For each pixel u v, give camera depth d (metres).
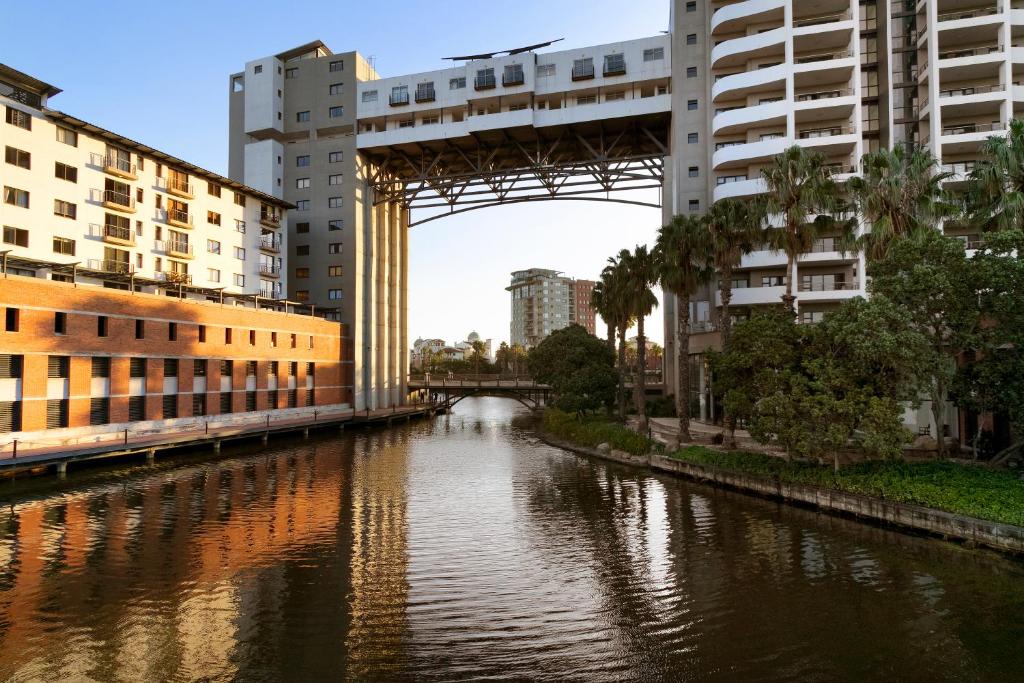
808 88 47.66
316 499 25.02
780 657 10.95
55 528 19.98
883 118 46.75
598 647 11.45
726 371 27.22
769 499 24.31
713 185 48.56
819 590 14.27
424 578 15.45
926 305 21.53
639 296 41.88
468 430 57.03
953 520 17.55
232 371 47.91
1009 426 24.48
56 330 33.94
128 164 45.53
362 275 65.62
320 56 69.00
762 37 46.06
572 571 15.98
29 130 38.84
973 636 11.68
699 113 51.75
